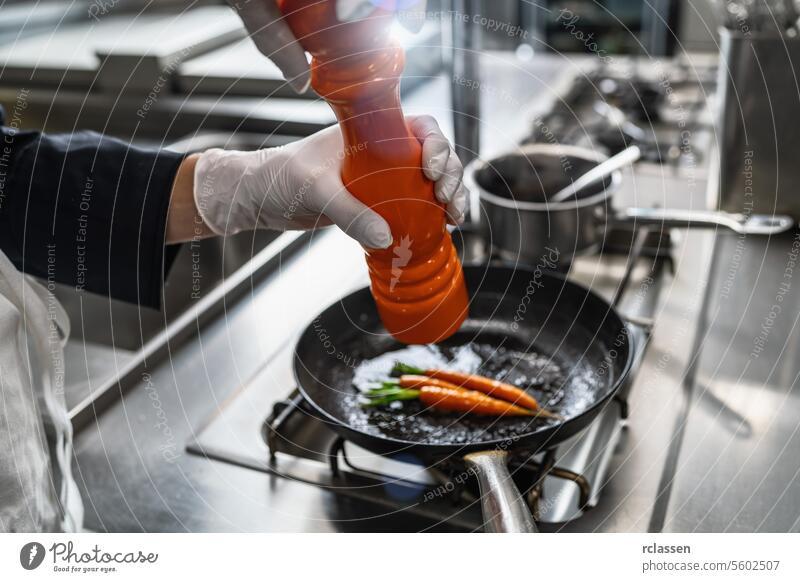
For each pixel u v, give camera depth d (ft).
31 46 4.70
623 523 1.64
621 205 3.13
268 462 1.90
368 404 1.91
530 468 1.74
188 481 1.86
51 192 1.76
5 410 1.62
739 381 2.09
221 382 2.26
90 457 1.97
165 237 1.83
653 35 5.03
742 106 2.75
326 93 1.17
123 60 4.12
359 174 1.27
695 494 1.71
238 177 1.74
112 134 4.22
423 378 1.92
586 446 1.87
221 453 1.94
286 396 2.15
